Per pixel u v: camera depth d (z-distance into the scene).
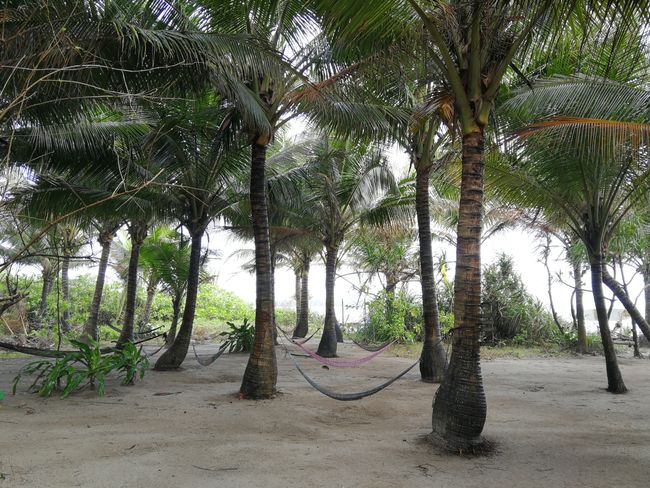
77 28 4.93
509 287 19.31
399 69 6.48
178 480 3.92
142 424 5.78
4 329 18.50
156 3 6.00
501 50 5.32
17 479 3.82
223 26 7.30
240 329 15.55
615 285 9.39
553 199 8.88
